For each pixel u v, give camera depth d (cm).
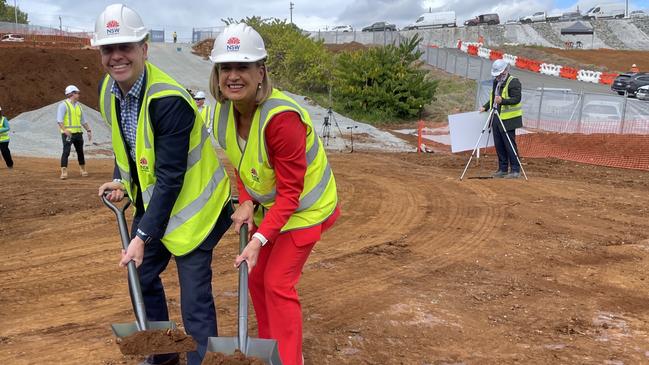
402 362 380
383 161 1462
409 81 2825
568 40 6153
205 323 314
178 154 294
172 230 307
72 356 377
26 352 383
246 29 283
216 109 315
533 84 3262
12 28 4488
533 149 1540
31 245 657
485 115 1128
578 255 630
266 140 292
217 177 323
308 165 313
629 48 5975
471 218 795
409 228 741
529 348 404
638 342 416
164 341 277
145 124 290
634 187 1038
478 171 1248
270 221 295
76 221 772
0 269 568
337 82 3055
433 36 6200
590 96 1742
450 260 607
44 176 1191
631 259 620
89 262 592
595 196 941
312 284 527
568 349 403
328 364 374
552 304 489
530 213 820
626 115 1689
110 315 452
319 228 320
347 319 448
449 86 3281
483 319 455
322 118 2506
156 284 341
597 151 1438
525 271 576
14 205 866
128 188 329
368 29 6469
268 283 315
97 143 1834
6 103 2259
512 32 6294
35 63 2548
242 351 260
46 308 467
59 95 2416
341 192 998
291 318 316
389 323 442
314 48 3353
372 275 555
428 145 1948
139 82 294
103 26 282
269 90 294
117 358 375
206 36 5444
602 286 537
